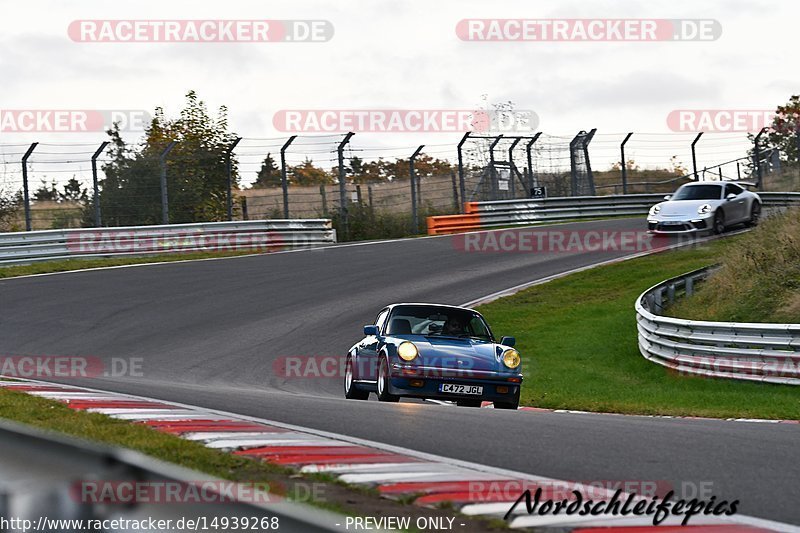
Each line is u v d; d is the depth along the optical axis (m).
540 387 32.50
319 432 17.41
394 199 82.38
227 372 33.16
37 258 56.66
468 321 27.72
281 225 66.50
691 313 42.62
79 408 19.94
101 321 41.41
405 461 14.51
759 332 30.70
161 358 35.06
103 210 66.75
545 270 56.16
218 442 15.95
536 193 80.75
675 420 20.98
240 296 47.75
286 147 69.81
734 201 62.91
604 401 28.31
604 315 45.25
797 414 24.00
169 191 69.31
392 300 47.47
